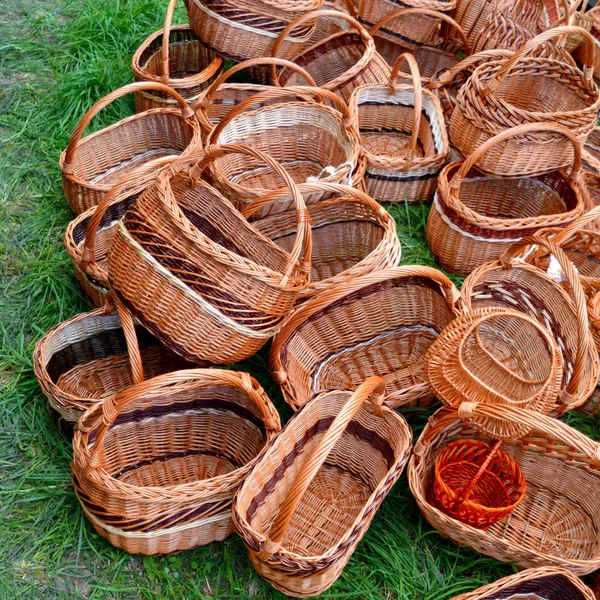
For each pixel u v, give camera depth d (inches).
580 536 101.1
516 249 108.9
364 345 112.3
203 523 93.5
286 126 120.2
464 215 112.3
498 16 130.0
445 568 98.5
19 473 99.4
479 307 113.7
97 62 133.7
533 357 111.2
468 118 115.2
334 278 103.1
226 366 107.3
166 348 108.2
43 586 94.2
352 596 96.1
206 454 103.1
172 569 95.8
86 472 91.3
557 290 108.7
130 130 121.0
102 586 94.3
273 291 97.1
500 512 97.5
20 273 112.9
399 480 102.2
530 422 92.6
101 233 111.9
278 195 104.3
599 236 115.1
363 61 125.4
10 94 129.7
